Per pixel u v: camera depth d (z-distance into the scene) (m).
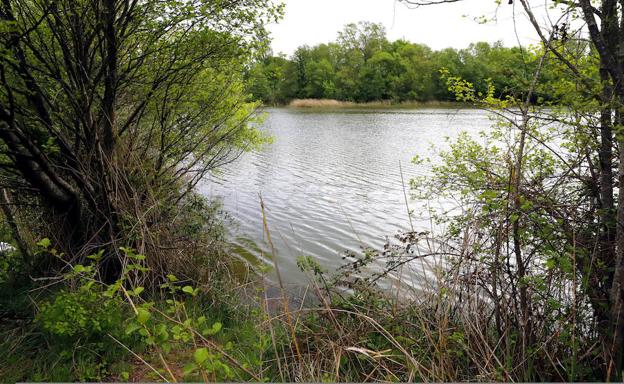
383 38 102.56
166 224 7.25
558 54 4.14
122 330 4.84
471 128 32.66
